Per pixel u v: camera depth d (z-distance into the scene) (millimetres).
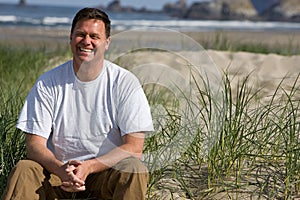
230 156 3912
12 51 9602
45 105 3406
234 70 7957
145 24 40750
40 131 3385
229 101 4340
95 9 3383
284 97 5371
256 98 5355
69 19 38844
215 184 3814
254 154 4000
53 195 3402
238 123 3988
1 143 3908
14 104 4727
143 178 3270
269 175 3896
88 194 3510
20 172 3207
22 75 7621
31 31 22656
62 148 3434
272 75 7734
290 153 3803
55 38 17969
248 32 27109
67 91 3406
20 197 3178
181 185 3842
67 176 3240
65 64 3463
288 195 3666
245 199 3631
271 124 4301
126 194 3252
